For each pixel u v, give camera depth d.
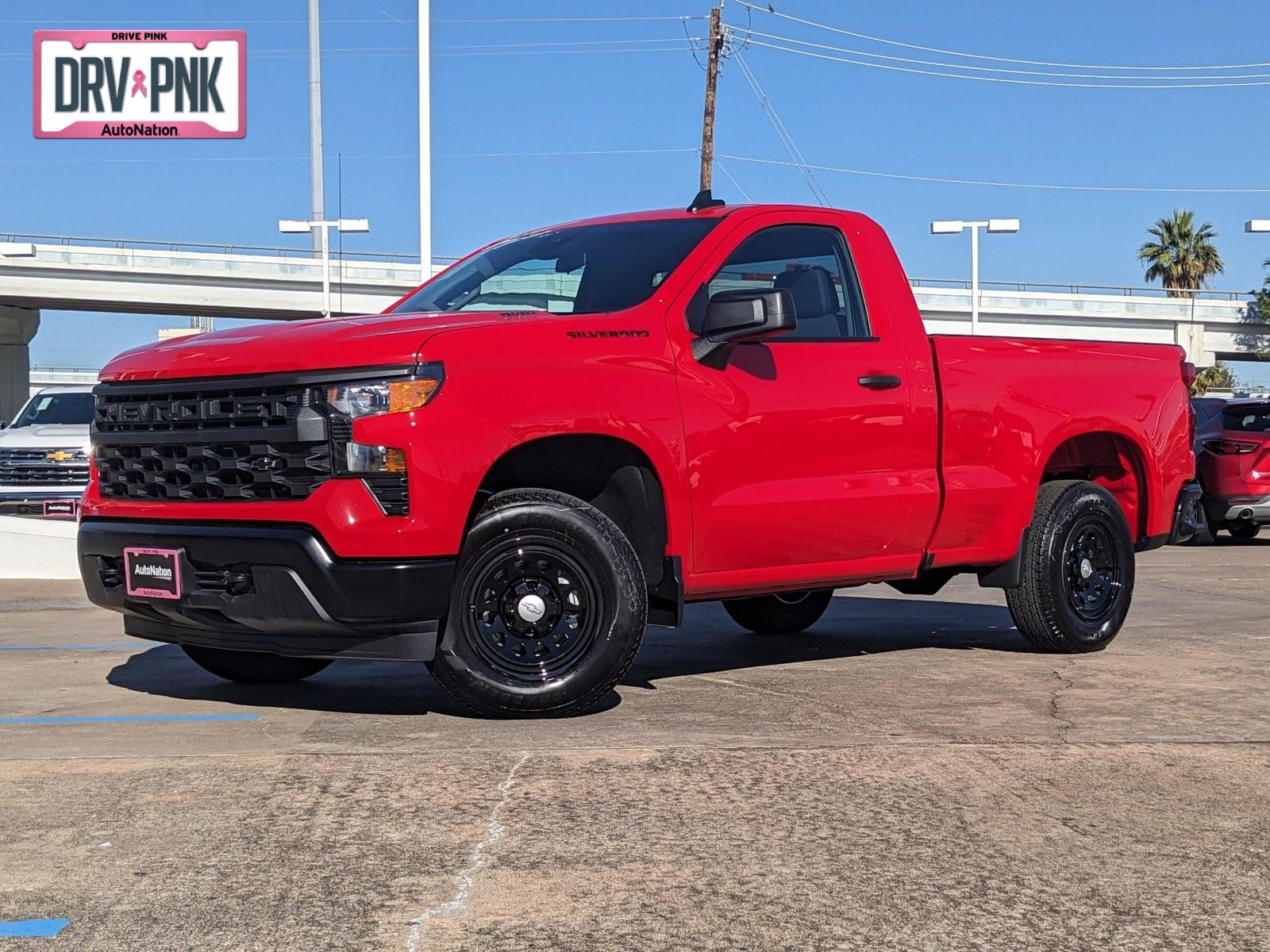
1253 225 29.05
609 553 5.41
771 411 5.93
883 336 6.44
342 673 6.77
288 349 5.23
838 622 8.74
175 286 65.12
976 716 5.57
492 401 5.22
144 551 5.49
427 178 20.27
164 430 5.49
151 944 3.12
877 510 6.30
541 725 5.37
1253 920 3.31
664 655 7.34
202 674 6.75
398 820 4.05
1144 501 7.61
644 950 3.09
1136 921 3.30
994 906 3.39
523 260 6.47
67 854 3.74
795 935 3.18
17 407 72.88
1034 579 7.08
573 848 3.80
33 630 8.67
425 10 20.11
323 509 5.07
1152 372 7.55
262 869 3.62
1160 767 4.73
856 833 3.95
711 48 40.31
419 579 5.11
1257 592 10.62
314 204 36.00
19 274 64.12
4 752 4.93
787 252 6.29
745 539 5.90
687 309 5.86
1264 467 15.46
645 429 5.55
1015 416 6.87
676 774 4.57
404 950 3.09
